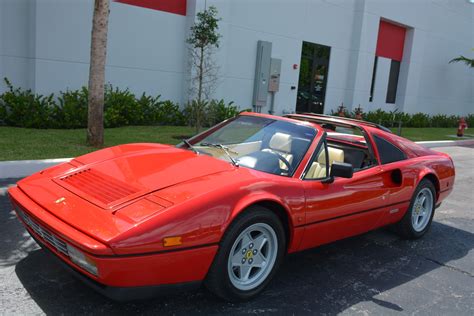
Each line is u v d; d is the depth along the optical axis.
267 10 15.09
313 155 3.88
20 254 3.81
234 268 3.27
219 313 3.14
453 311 3.59
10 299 3.07
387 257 4.64
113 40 11.48
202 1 12.82
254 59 15.10
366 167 4.48
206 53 13.09
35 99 10.00
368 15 18.97
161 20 12.38
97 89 8.19
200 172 3.37
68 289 3.27
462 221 6.33
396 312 3.47
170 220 2.76
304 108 17.88
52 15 10.16
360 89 19.59
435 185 5.40
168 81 12.95
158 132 11.00
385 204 4.50
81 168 3.53
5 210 4.87
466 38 26.92
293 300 3.47
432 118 24.52
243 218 3.11
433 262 4.63
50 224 2.80
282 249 3.49
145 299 3.08
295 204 3.48
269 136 4.10
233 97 14.73
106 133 10.05
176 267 2.80
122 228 2.65
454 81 26.86
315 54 17.67
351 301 3.57
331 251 4.66
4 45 9.85
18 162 6.36
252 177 3.37
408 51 22.48
